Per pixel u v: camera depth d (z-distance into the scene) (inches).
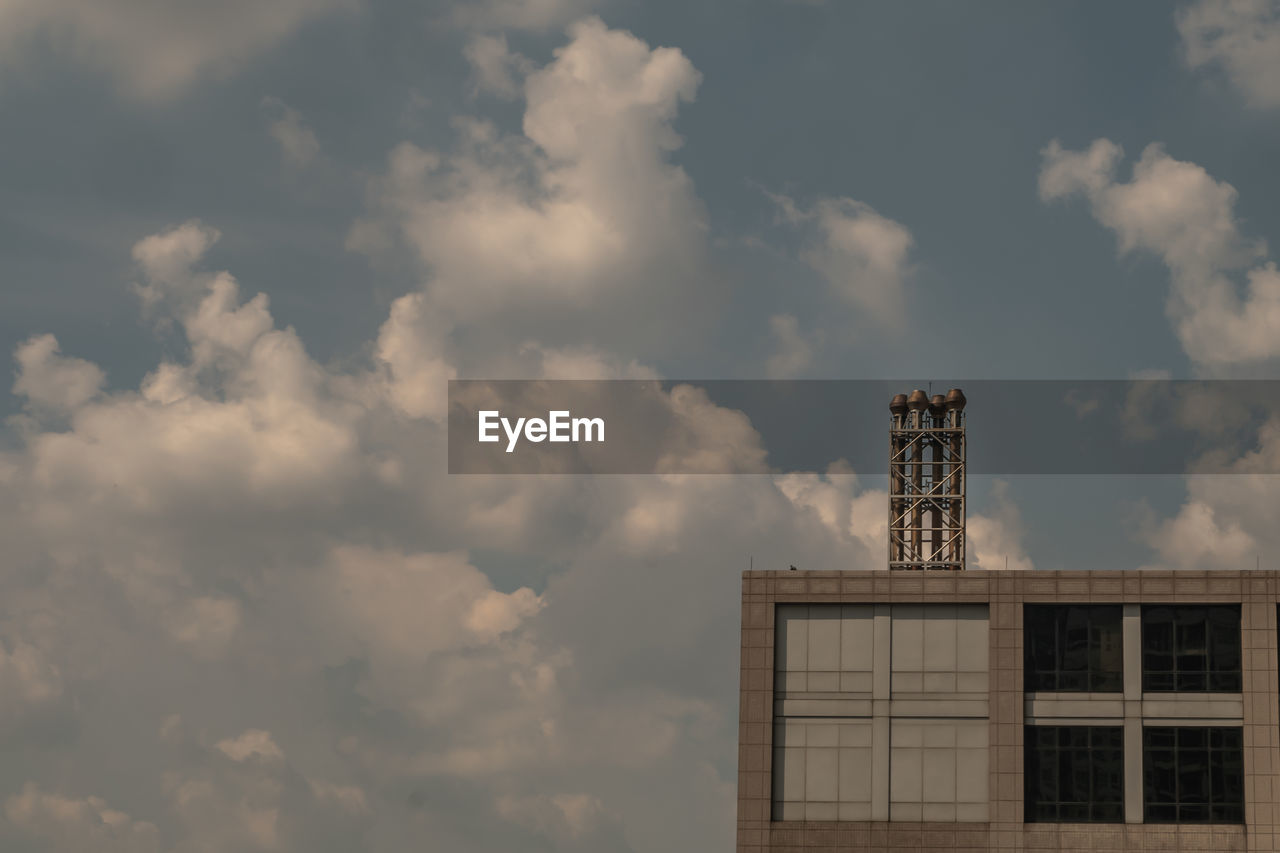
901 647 2684.5
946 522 4315.9
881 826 2615.7
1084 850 2556.6
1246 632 2583.7
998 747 2608.3
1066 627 2650.1
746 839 2632.9
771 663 2699.3
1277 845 2509.8
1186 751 2571.4
